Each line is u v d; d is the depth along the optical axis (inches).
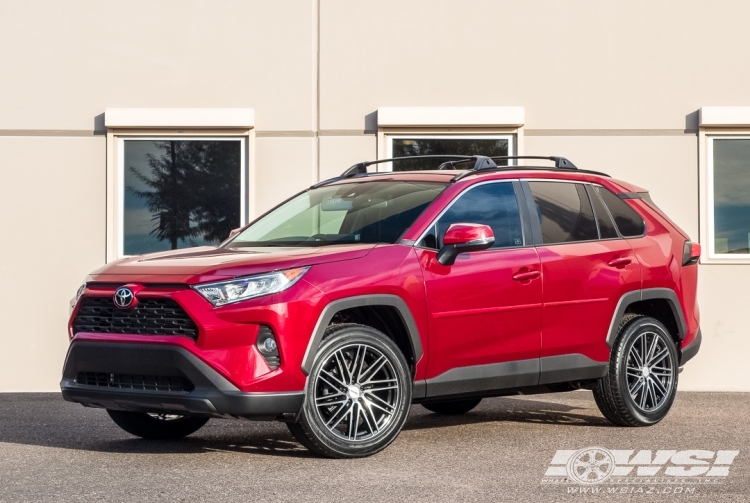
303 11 409.7
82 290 234.7
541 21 409.7
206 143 412.8
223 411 213.3
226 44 410.3
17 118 409.7
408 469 216.5
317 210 270.2
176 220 413.1
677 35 409.4
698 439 261.9
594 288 271.3
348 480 203.9
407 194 260.4
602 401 281.0
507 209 263.0
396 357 232.2
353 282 226.4
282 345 216.2
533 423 295.3
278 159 410.6
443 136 410.6
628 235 287.9
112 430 280.8
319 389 227.8
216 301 215.0
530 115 409.7
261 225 276.5
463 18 409.7
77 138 410.0
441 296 240.8
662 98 409.7
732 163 410.0
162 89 410.6
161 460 228.1
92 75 410.6
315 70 410.9
